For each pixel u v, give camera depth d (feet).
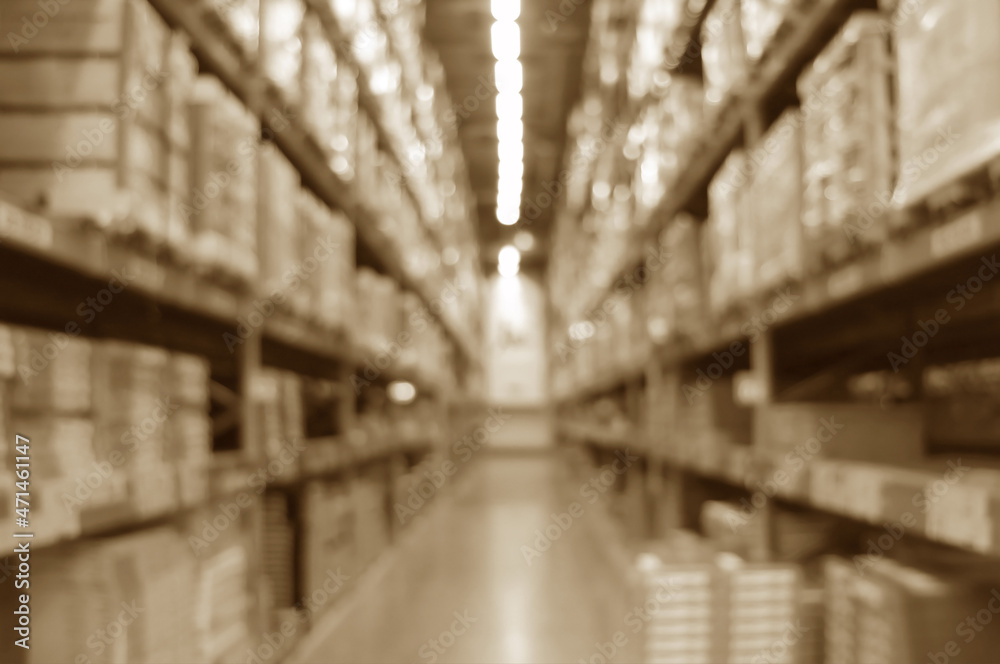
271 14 8.28
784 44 7.42
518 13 20.25
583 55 26.71
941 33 4.28
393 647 9.90
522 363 51.37
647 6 13.62
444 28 25.70
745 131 9.39
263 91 8.33
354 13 11.65
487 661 9.37
